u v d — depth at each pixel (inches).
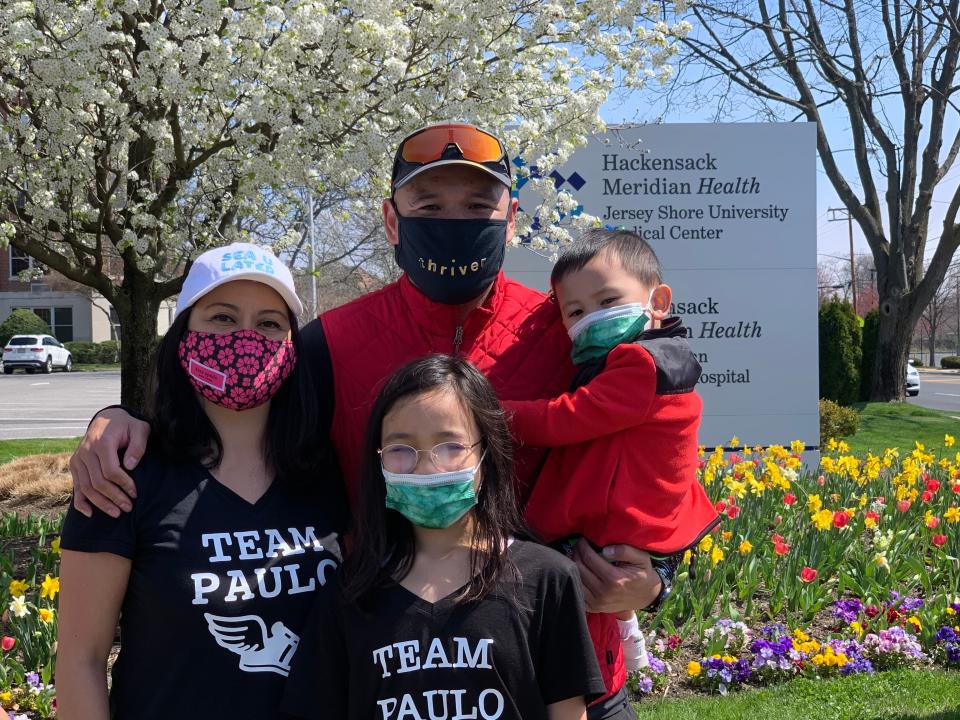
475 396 80.0
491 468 81.0
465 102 257.8
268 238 355.9
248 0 263.0
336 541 82.2
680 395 87.4
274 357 80.7
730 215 368.2
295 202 319.6
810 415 373.4
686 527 88.0
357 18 253.1
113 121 278.7
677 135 364.2
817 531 235.0
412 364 81.4
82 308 2188.7
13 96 280.1
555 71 278.2
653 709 174.7
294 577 77.6
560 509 87.7
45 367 1726.1
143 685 75.0
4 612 199.9
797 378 373.1
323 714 75.2
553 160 299.9
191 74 249.0
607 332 89.0
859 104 813.2
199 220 314.8
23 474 387.5
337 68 252.1
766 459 290.8
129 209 281.3
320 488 84.1
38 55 258.4
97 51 249.4
